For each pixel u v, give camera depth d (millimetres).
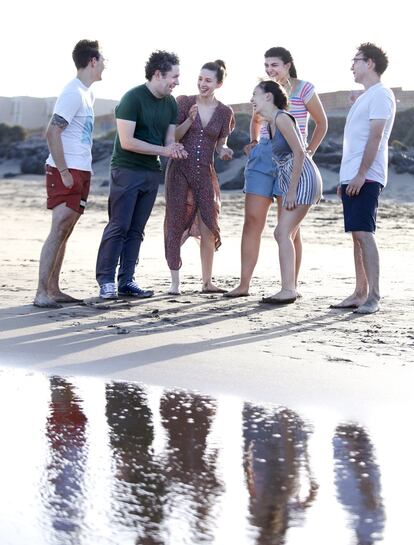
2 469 3047
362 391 4234
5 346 5293
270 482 2961
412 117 42875
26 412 3807
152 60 7188
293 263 7168
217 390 4258
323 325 6102
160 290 7887
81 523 2594
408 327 6027
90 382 4410
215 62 7504
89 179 6863
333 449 3328
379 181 6656
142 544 2455
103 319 6246
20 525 2578
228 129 7605
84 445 3340
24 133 59438
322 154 36562
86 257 10805
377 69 6676
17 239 13648
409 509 2732
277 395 4164
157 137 7316
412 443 3410
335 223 18172
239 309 6809
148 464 3131
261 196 7348
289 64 7340
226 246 12758
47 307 6738
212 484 2936
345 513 2695
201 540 2486
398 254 11766
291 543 2479
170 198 7570
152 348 5250
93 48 6770
